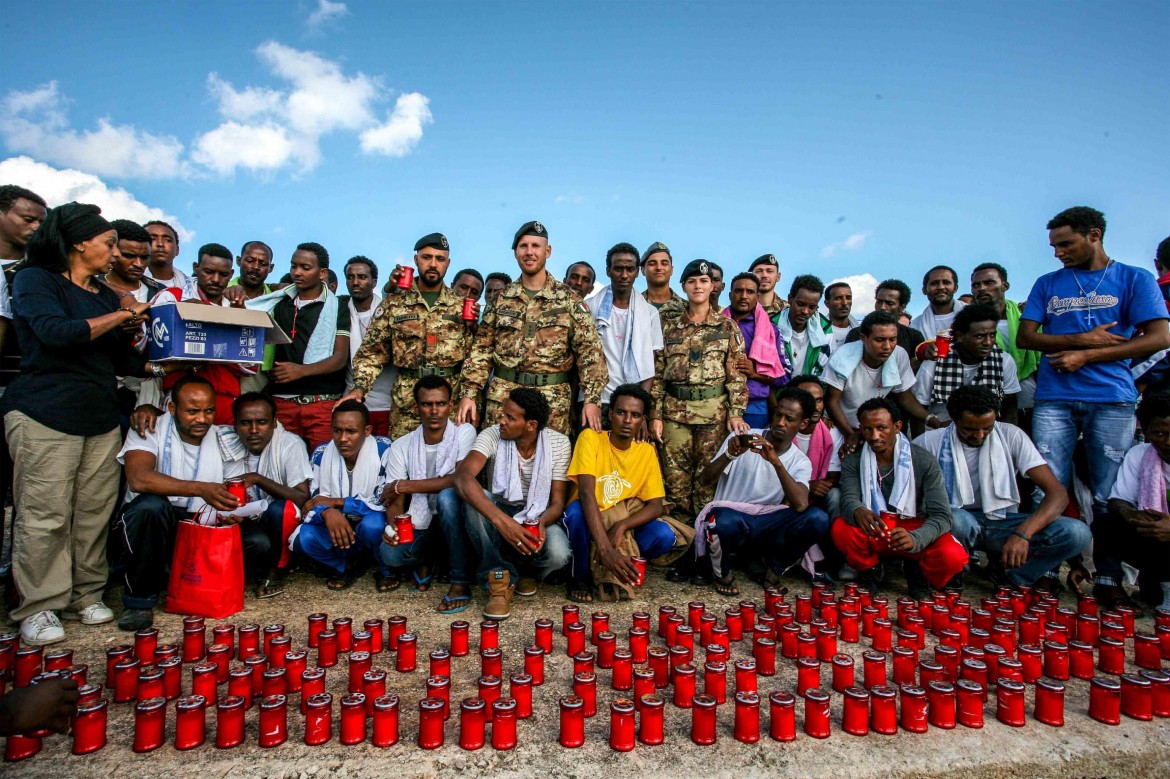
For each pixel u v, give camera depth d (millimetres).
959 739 3066
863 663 3859
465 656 3941
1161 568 4969
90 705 2855
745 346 6758
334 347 6145
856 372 6102
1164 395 4773
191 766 2744
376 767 2752
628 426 4926
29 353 3998
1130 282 5211
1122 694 3377
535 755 2869
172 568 4480
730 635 4309
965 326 5984
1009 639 4059
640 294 6496
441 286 6016
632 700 3377
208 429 4750
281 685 3232
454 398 6004
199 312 4332
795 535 5367
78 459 4105
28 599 4016
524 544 4555
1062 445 5402
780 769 2801
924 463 5277
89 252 4109
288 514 4867
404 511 5105
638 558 4840
